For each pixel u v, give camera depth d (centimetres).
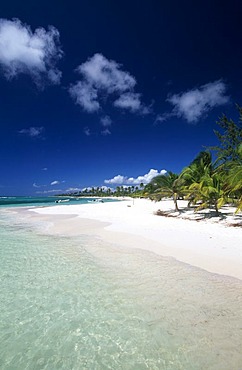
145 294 604
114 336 445
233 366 365
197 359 381
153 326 470
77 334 453
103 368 370
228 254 902
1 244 1202
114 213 2812
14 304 566
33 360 388
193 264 816
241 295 581
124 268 800
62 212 3206
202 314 505
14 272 779
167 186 2562
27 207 4719
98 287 653
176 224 1697
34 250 1071
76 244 1184
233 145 3231
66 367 373
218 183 1889
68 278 721
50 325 482
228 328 455
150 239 1223
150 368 366
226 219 1742
